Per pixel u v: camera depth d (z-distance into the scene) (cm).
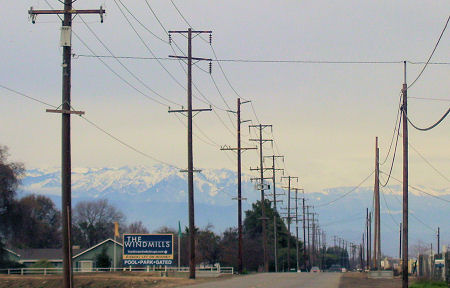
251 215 18762
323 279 7562
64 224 4494
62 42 4503
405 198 6006
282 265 16638
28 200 11069
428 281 6681
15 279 8625
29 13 4516
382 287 6138
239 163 9975
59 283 8394
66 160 4506
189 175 7375
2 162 10775
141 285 7181
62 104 4509
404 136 6031
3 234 10869
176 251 14338
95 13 4528
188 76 7356
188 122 7350
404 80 6031
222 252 14875
